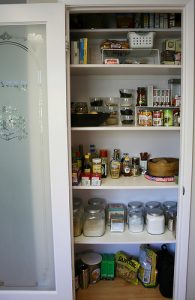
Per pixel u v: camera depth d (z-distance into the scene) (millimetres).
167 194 1970
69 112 1441
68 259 1530
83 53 1556
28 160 1492
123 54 1710
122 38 1765
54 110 1395
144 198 1979
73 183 1568
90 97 1826
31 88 1435
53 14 1341
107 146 1904
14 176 1507
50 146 1424
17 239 1571
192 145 1460
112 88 1837
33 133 1469
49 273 1601
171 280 1709
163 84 1832
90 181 1579
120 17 1634
